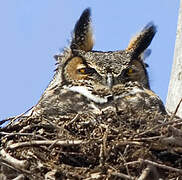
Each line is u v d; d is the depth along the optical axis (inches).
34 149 479.8
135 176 460.4
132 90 566.9
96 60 574.6
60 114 544.7
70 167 474.3
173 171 465.7
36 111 543.8
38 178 448.1
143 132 473.4
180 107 554.9
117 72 569.6
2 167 470.6
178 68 563.8
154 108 556.7
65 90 563.8
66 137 478.3
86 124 497.4
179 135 464.4
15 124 514.6
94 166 486.0
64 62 580.1
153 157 470.3
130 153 470.3
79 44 592.1
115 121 501.0
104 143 468.8
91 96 559.2
